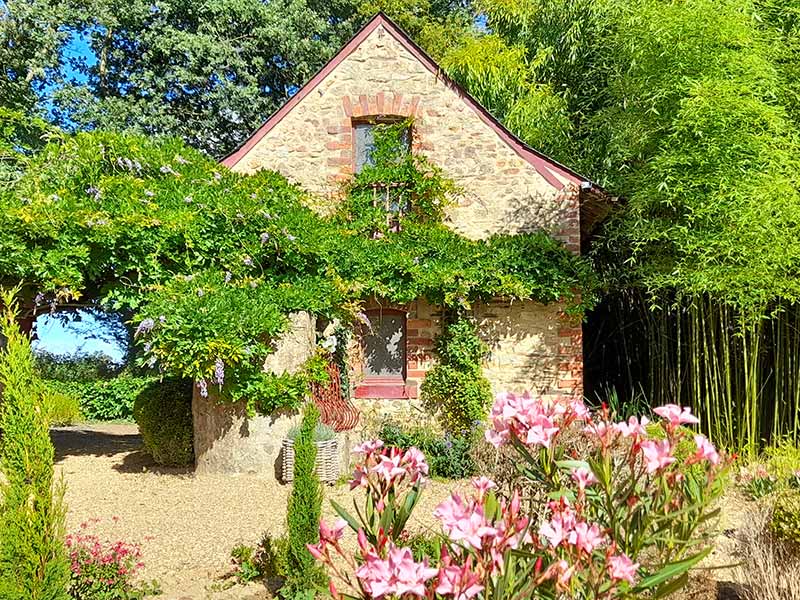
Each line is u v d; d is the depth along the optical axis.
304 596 4.92
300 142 11.77
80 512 7.46
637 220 10.23
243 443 9.19
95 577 4.91
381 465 2.55
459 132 11.56
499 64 15.02
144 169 10.35
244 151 11.82
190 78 18.73
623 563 2.22
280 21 19.95
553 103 14.91
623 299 13.02
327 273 10.70
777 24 10.45
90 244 9.37
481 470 5.79
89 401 18.00
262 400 9.22
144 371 21.16
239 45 20.02
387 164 11.45
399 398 11.14
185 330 8.77
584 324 14.86
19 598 3.98
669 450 2.47
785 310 9.60
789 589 4.72
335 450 8.80
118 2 18.48
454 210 11.55
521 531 2.35
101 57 19.66
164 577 5.54
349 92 11.73
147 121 18.44
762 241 8.94
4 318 4.28
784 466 7.72
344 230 11.23
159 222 9.48
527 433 2.65
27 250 9.02
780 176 8.86
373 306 11.39
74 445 12.13
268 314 9.26
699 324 10.70
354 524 2.62
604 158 14.03
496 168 11.46
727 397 10.05
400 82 11.68
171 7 19.19
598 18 14.49
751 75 9.16
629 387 13.62
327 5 22.62
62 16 17.97
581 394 10.88
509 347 11.10
